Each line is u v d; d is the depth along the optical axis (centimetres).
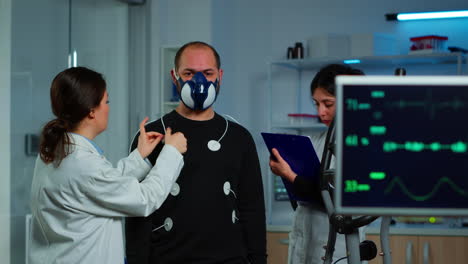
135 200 155
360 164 100
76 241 157
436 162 100
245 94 412
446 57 345
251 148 186
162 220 172
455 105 100
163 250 171
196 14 390
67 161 157
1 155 277
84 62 337
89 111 163
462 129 100
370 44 356
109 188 155
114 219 163
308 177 177
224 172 175
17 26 287
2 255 276
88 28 341
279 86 407
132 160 168
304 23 405
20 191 287
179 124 178
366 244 149
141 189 157
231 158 178
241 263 176
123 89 373
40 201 160
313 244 212
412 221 343
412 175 100
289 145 174
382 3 391
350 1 397
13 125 284
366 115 100
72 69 164
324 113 199
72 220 157
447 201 100
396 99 100
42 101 303
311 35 404
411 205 101
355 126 100
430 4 383
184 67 172
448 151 100
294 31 407
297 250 217
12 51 284
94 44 347
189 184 172
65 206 157
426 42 346
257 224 185
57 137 157
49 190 158
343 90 100
